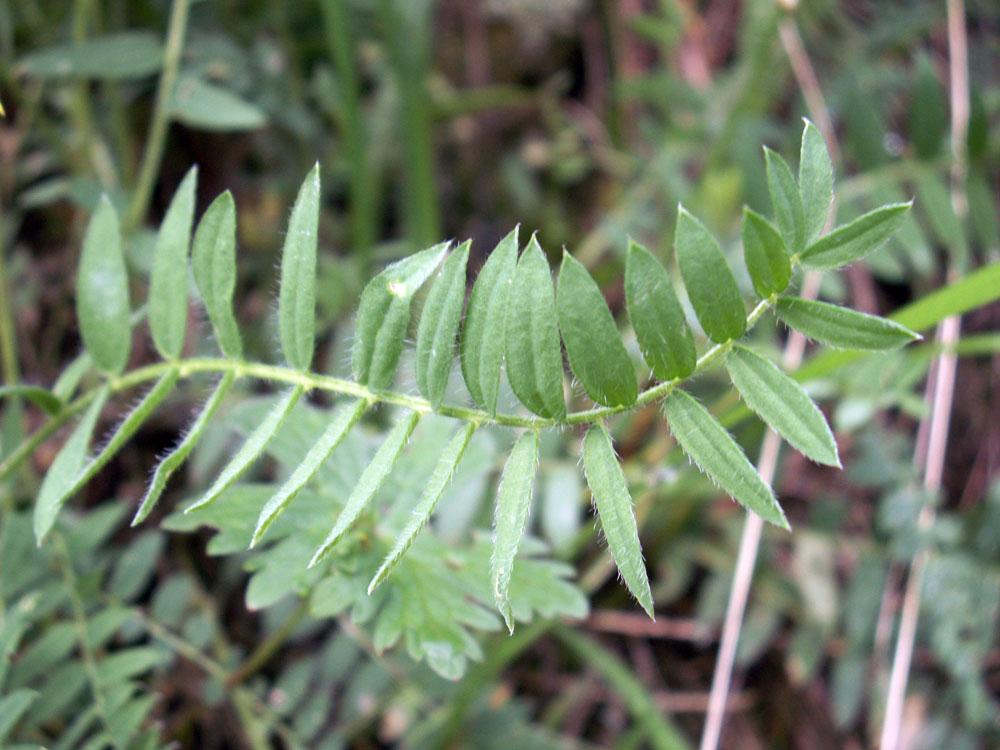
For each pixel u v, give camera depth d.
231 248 0.12
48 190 0.21
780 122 0.33
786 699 0.26
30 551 0.17
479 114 0.35
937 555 0.24
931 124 0.24
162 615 0.18
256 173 0.29
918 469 0.24
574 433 0.23
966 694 0.23
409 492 0.15
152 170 0.21
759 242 0.10
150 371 0.13
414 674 0.19
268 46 0.29
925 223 0.28
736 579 0.22
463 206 0.35
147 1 0.27
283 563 0.13
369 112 0.32
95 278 0.13
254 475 0.23
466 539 0.18
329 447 0.11
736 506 0.27
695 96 0.31
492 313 0.11
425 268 0.11
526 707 0.21
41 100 0.26
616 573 0.25
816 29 0.32
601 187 0.35
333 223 0.30
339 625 0.20
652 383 0.25
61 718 0.17
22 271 0.25
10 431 0.17
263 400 0.15
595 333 0.10
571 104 0.36
